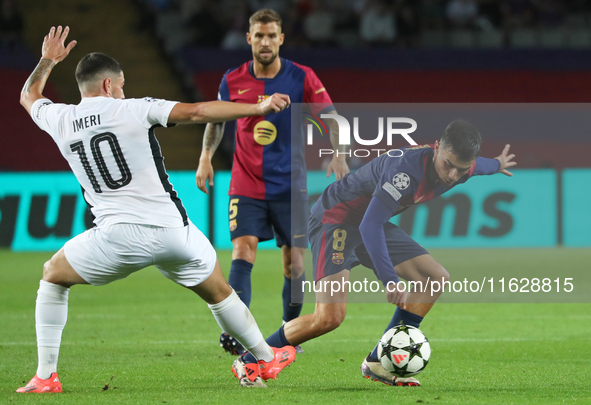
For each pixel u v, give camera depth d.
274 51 20.36
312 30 77.31
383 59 75.75
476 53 76.19
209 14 77.00
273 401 13.37
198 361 18.42
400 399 13.59
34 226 56.75
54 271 14.01
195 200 56.91
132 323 25.50
